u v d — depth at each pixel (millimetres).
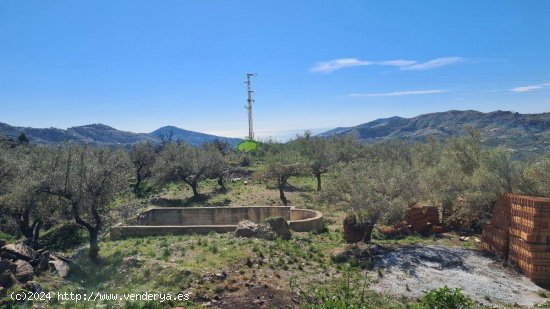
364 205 18422
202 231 22656
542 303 12148
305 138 59312
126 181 19297
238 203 35875
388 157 44656
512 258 15062
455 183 21812
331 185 21062
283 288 12602
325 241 20641
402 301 12055
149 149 47844
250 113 71938
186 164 39344
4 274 12281
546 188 17578
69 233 25438
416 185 20016
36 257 15039
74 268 15203
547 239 13828
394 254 16062
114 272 14820
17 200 21078
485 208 19562
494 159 19250
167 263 14531
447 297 9016
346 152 47000
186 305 11570
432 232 21062
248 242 17734
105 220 18938
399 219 19188
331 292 12125
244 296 11953
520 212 14727
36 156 26375
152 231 22875
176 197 39438
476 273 14406
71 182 17141
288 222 23547
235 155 64750
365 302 11188
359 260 15555
